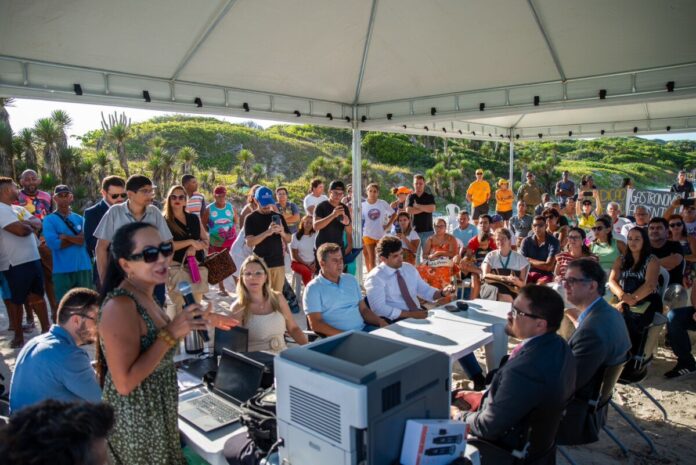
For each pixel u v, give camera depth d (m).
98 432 1.05
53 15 4.07
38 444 0.95
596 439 2.73
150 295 1.88
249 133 30.06
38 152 16.73
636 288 4.45
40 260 5.58
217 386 2.56
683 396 3.99
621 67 5.41
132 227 1.78
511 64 5.79
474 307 4.06
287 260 9.67
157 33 4.73
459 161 33.31
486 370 4.50
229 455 2.00
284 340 3.61
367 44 5.82
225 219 7.31
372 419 1.38
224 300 6.98
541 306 2.21
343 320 3.96
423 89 6.68
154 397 1.83
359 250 6.41
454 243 6.56
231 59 5.47
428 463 1.50
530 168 34.59
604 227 5.56
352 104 7.32
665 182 40.69
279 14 4.98
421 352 1.62
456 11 5.10
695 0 4.31
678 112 10.82
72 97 4.84
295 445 1.57
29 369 2.26
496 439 2.29
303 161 28.80
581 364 2.59
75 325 2.33
